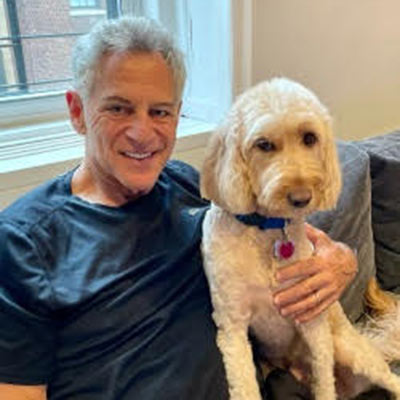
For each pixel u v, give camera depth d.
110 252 1.01
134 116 1.02
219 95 1.80
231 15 1.69
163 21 1.85
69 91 1.10
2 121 1.64
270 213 1.02
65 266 0.98
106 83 1.00
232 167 1.02
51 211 1.02
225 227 1.08
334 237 1.46
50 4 1.66
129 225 1.05
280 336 1.16
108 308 0.98
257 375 1.13
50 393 0.97
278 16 1.84
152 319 1.01
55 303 0.93
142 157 1.05
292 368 1.24
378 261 1.74
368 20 2.23
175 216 1.13
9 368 0.90
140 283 1.01
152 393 0.96
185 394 0.98
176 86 1.06
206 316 1.08
